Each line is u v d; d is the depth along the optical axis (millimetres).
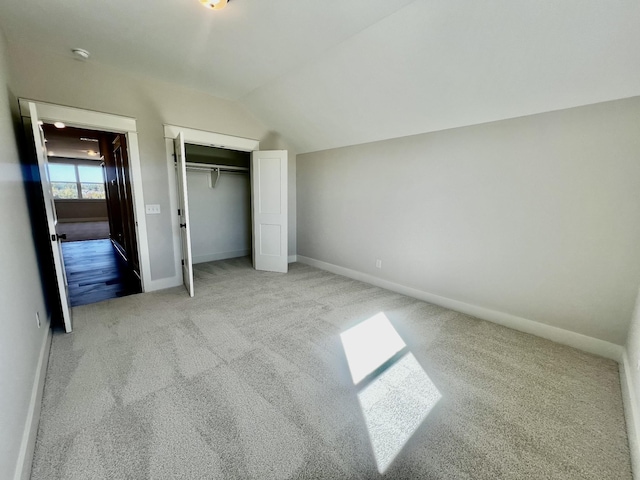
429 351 2281
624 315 2143
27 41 2441
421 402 1716
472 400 1740
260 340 2393
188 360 2082
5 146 1754
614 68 1854
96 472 1235
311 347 2305
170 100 3434
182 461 1298
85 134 5969
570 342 2391
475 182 2816
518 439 1466
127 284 3818
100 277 4113
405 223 3471
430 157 3141
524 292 2611
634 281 2086
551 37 1824
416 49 2258
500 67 2135
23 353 1483
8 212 1605
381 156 3629
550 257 2439
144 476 1225
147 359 2080
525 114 2424
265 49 2568
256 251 4570
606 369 2074
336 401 1708
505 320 2744
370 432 1488
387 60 2465
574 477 1272
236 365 2037
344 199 4191
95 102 2922
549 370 2053
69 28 2260
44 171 2227
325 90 3160
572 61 1907
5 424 1090
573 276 2340
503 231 2684
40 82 2598
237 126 4102
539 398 1770
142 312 2887
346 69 2746
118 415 1553
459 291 3062
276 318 2820
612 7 1571
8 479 1056
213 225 5234
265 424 1521
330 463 1310
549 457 1368
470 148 2814
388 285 3752
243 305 3121
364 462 1318
